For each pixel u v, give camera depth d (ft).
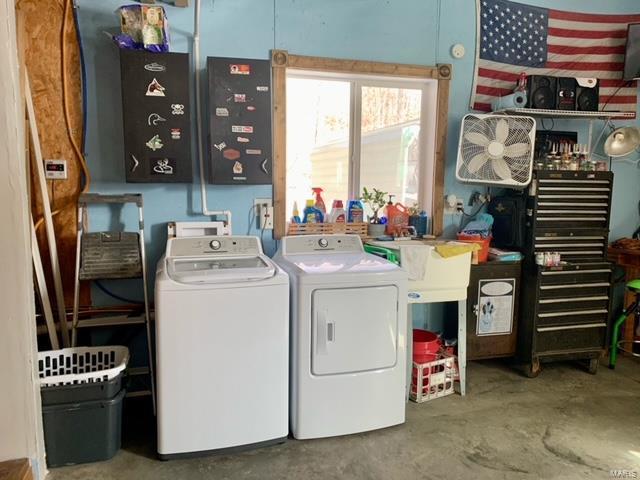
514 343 10.77
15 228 4.58
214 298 7.00
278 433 7.62
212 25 9.25
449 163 11.27
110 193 9.03
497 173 10.32
